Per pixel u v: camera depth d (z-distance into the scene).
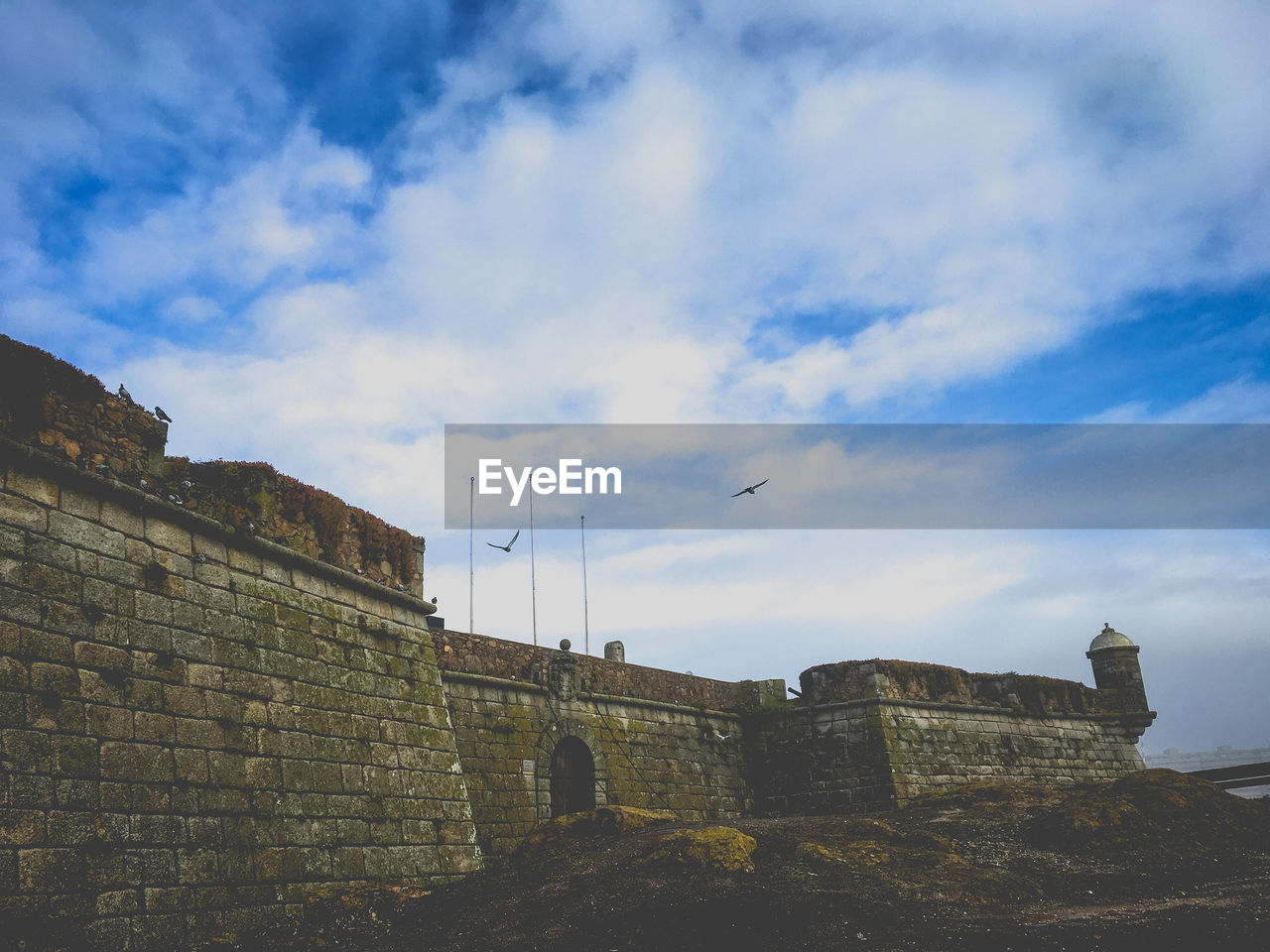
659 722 33.12
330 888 17.80
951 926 15.38
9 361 14.44
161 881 14.73
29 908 12.77
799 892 17.06
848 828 22.12
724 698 36.84
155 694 15.66
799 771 35.59
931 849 21.03
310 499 20.52
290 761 18.03
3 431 14.26
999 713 39.16
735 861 18.69
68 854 13.50
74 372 15.47
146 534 16.39
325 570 20.50
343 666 20.31
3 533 13.95
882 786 33.56
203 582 17.33
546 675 29.11
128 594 15.70
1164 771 25.70
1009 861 20.52
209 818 15.93
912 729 35.25
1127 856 21.22
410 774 21.08
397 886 18.95
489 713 26.92
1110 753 43.31
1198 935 14.17
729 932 15.31
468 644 27.16
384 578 22.47
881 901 16.77
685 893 16.98
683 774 33.09
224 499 18.39
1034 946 14.08
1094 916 15.89
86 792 14.02
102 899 13.76
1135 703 44.75
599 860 19.78
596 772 29.58
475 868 21.61
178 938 14.70
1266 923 14.56
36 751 13.50
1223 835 22.84
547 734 28.39
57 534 14.74
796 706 36.34
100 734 14.51
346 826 18.81
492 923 16.58
